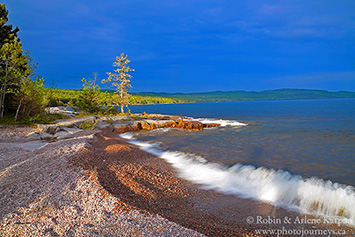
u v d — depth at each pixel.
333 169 12.02
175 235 5.16
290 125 33.88
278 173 11.58
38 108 27.03
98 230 5.31
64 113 38.56
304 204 8.15
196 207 7.92
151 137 25.00
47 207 6.55
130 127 30.98
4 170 10.50
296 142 20.12
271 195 9.01
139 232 5.23
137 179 9.84
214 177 11.30
